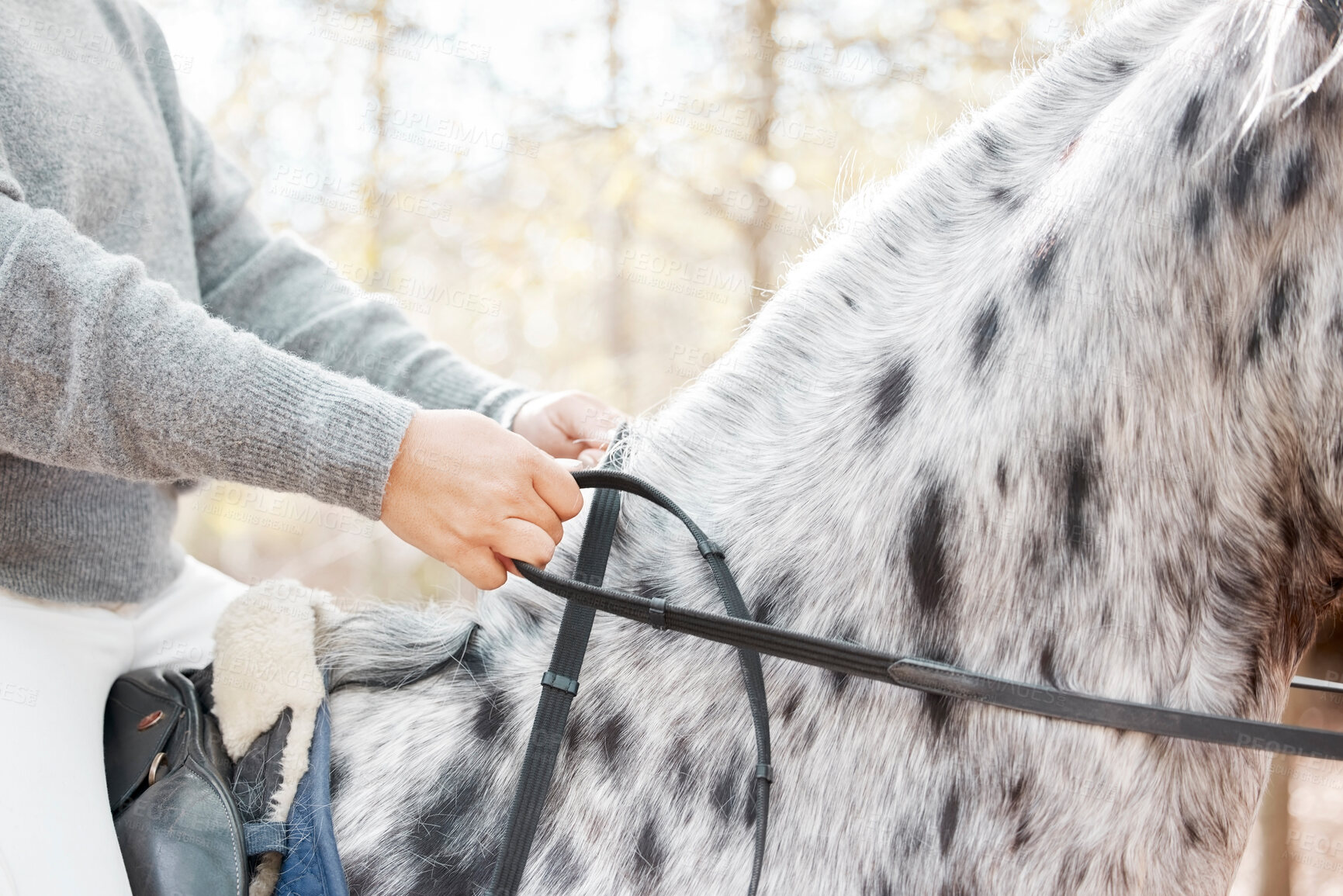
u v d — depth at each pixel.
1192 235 0.73
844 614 0.79
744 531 0.83
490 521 0.79
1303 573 0.79
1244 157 0.72
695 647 0.81
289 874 0.82
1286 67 0.72
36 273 0.74
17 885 0.77
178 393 0.75
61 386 0.74
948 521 0.77
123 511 1.02
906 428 0.80
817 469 0.82
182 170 1.26
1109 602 0.75
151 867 0.81
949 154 0.87
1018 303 0.78
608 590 0.80
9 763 0.82
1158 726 0.71
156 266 1.11
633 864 0.79
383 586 5.25
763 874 0.77
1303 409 0.74
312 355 1.29
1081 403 0.75
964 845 0.75
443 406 1.29
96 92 1.03
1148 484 0.75
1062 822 0.75
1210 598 0.76
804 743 0.78
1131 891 0.75
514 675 0.87
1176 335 0.74
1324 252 0.71
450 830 0.83
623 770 0.80
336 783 0.88
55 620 0.97
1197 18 0.81
